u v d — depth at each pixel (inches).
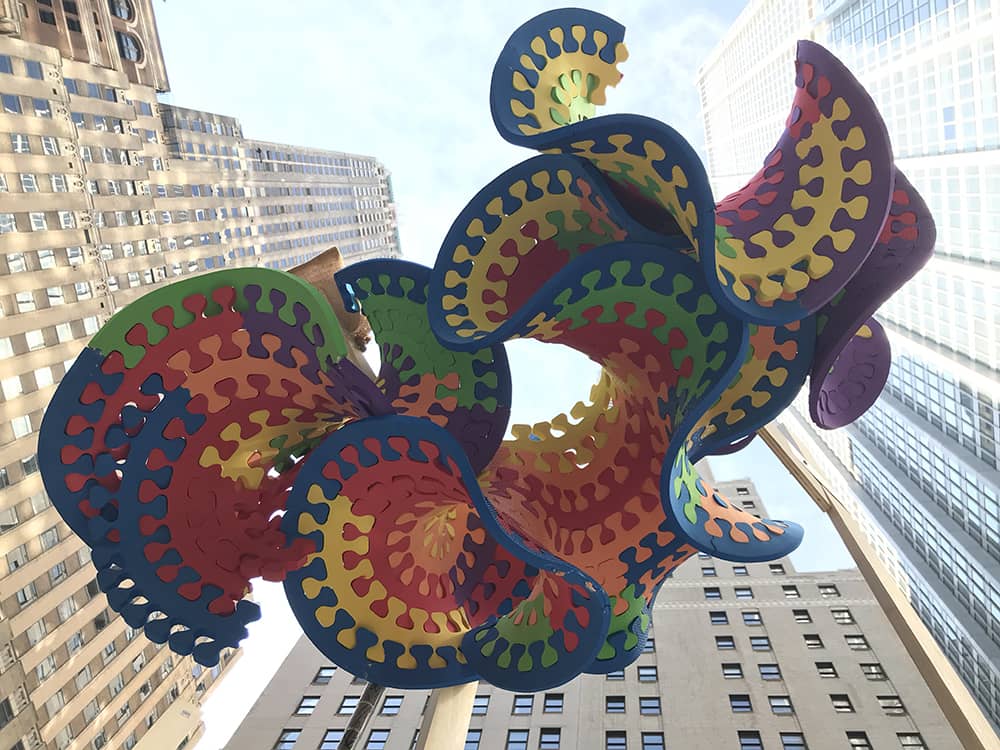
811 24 3144.7
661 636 1294.3
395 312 415.8
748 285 355.6
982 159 1909.4
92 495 344.5
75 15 1617.9
